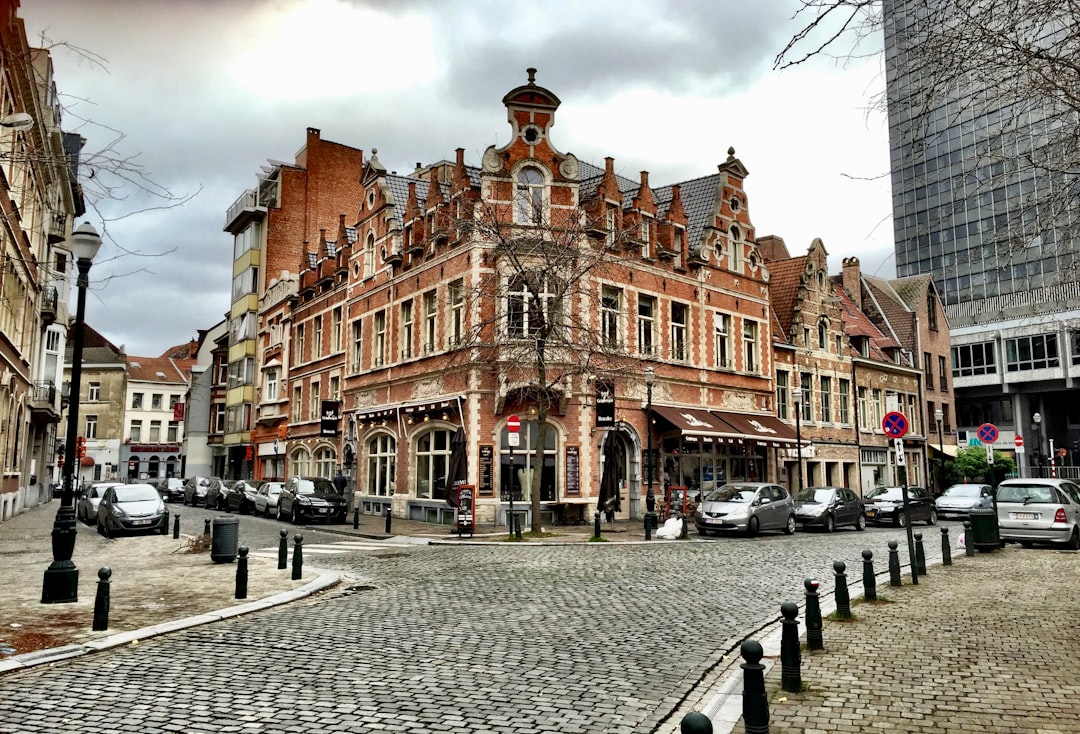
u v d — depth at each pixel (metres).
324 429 34.06
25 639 8.93
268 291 46.44
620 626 9.88
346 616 10.58
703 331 31.83
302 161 50.25
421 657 8.21
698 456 31.17
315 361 38.78
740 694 6.78
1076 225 7.29
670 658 8.22
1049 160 7.08
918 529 26.88
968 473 46.03
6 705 6.63
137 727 6.07
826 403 38.72
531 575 14.56
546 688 7.07
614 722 6.17
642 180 30.66
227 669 7.75
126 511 23.05
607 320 28.47
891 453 42.56
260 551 19.25
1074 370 56.72
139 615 10.45
